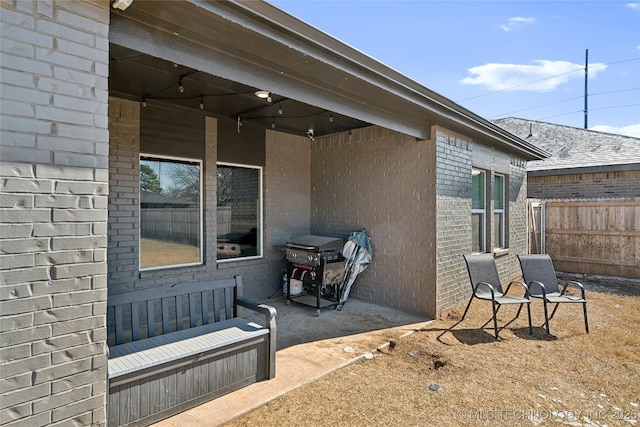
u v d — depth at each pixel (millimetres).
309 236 5660
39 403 1826
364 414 2623
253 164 5602
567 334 4332
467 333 4332
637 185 8992
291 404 2732
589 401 2855
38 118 1806
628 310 5375
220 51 2729
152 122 4422
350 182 5934
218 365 2760
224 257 5340
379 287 5543
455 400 2832
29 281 1783
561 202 8438
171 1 2184
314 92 3455
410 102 4082
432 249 4910
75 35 1928
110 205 4086
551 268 4973
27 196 1773
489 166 6473
